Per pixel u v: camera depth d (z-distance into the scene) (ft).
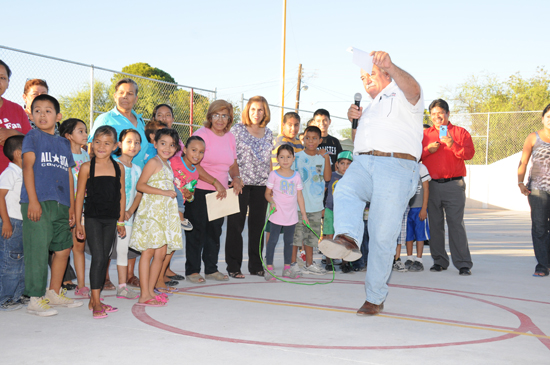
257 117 18.56
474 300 14.47
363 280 18.10
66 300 12.99
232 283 17.03
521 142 73.41
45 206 12.24
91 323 11.15
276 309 12.79
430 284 17.17
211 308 12.82
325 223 20.75
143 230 13.23
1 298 12.53
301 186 18.70
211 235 17.65
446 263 20.49
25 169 11.96
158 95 35.35
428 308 13.25
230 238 18.31
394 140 12.10
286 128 21.18
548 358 9.10
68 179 12.85
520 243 31.78
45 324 11.04
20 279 12.84
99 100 30.50
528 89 123.24
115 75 33.27
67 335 10.12
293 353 9.02
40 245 12.14
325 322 11.47
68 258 13.21
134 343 9.55
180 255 24.12
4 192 12.32
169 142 13.78
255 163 18.51
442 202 19.97
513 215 61.52
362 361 8.64
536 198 19.47
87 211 12.00
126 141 13.98
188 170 15.81
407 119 12.21
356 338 10.13
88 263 20.99
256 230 18.92
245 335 10.19
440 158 19.83
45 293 12.85
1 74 13.44
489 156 75.66
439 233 20.35
